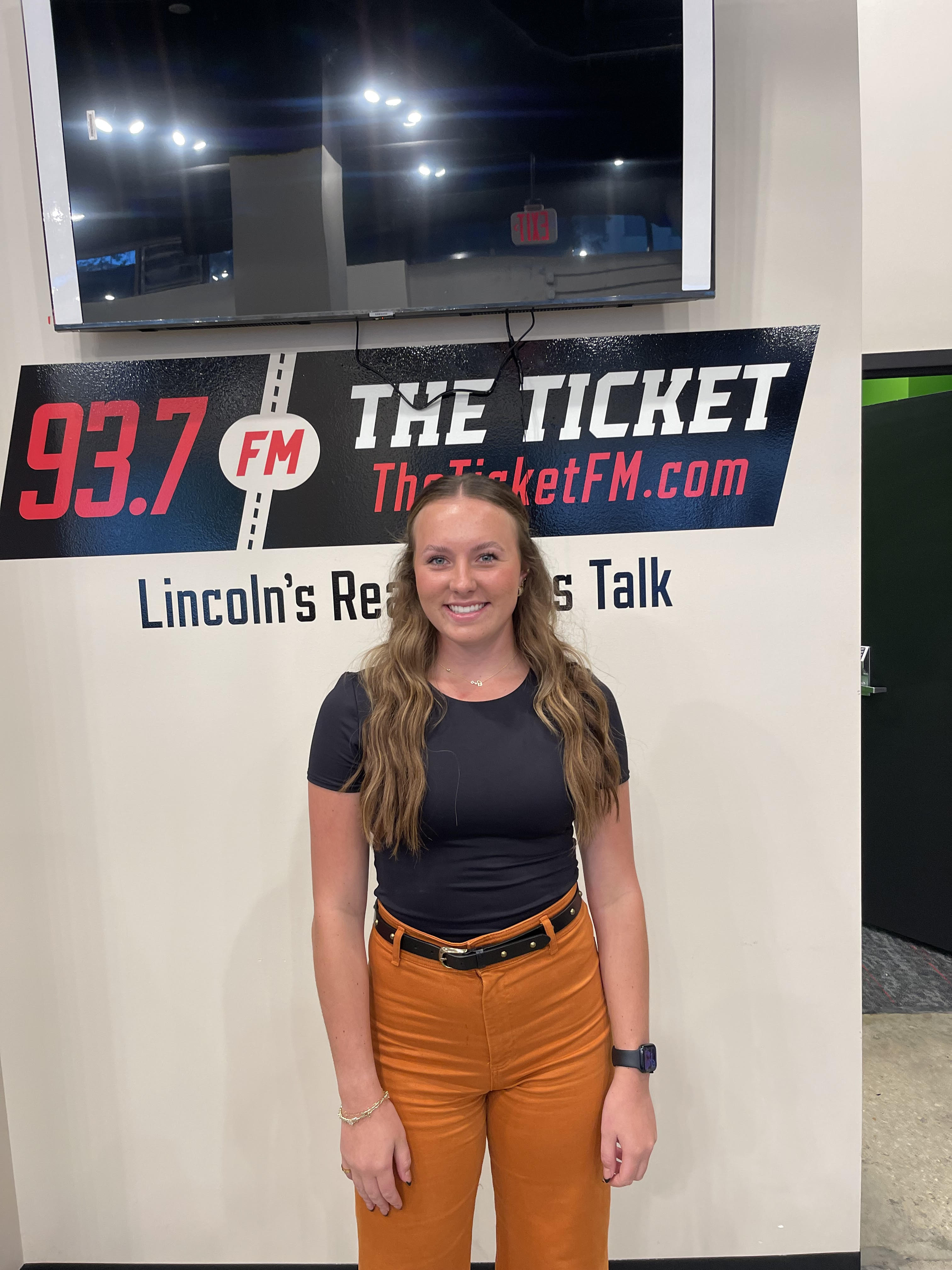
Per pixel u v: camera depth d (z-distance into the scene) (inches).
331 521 62.7
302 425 61.9
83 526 62.9
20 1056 67.0
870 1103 88.6
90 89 55.1
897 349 94.9
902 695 120.8
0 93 60.1
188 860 65.4
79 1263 68.6
